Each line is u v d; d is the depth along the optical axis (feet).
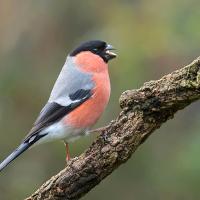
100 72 32.86
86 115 31.68
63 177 26.63
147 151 46.14
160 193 44.96
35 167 46.29
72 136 31.76
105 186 45.73
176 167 44.29
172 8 47.32
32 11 48.08
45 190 27.02
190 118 48.26
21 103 47.14
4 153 46.03
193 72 24.63
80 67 32.99
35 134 30.66
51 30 48.16
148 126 25.72
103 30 47.24
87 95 31.81
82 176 26.40
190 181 43.68
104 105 32.48
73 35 48.47
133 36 46.39
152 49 45.68
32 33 47.98
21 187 45.98
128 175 45.73
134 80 45.01
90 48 33.42
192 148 43.98
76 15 48.65
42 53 47.93
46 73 47.50
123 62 45.29
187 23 46.29
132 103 25.64
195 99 25.04
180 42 46.24
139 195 45.34
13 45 47.62
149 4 48.21
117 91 45.03
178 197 44.24
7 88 47.09
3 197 46.29
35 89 47.21
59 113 31.42
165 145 46.73
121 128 25.89
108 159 26.03
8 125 46.73
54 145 45.70
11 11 47.73
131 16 47.83
